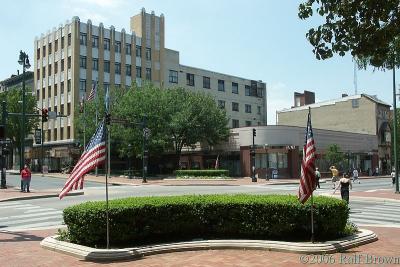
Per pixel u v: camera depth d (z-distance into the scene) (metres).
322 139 60.47
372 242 10.97
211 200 10.88
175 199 11.06
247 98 82.56
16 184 40.00
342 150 63.75
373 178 61.03
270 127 54.22
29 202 24.58
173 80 73.38
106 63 66.50
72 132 63.97
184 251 9.83
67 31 65.25
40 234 13.23
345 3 7.54
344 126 73.38
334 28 7.72
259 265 8.41
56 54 67.94
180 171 51.75
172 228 10.61
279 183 43.09
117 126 52.44
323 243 9.81
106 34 66.81
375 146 70.38
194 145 58.41
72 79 63.56
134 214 10.12
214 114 56.19
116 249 9.35
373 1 7.22
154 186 39.41
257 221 10.50
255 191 32.22
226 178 48.97
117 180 47.72
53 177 52.72
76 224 10.09
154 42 72.19
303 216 10.28
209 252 9.71
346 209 10.86
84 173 9.71
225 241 10.16
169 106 54.38
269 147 53.88
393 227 14.18
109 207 9.99
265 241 10.04
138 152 52.47
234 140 57.09
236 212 10.64
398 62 11.82
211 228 10.83
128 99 53.72
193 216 10.71
